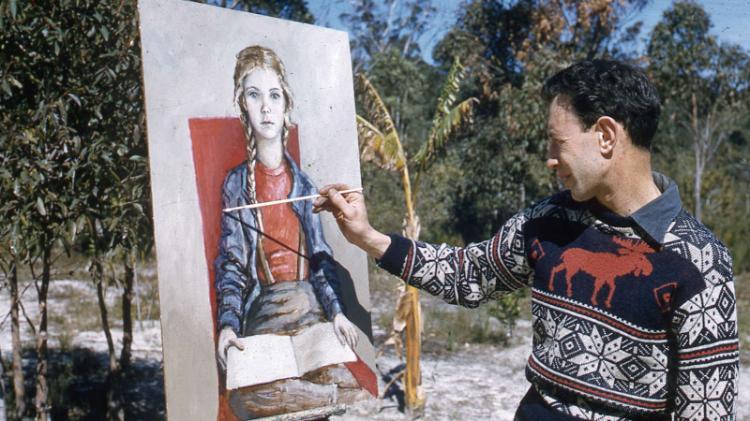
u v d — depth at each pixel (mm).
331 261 2275
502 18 15594
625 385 1568
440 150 5770
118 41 3184
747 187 19188
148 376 6332
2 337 7707
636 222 1561
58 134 3084
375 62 19438
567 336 1611
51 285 10938
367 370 2334
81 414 5262
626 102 1537
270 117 2143
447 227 16812
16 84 3094
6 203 3062
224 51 2053
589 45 14320
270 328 2109
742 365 7598
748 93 15664
